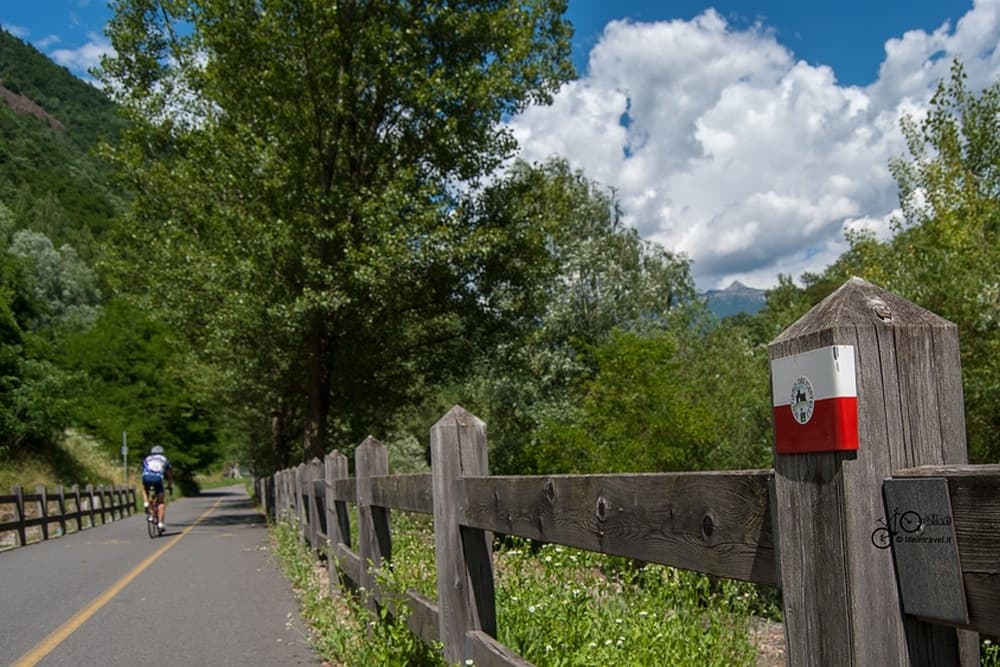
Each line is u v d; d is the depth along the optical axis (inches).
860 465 56.0
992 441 366.3
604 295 976.9
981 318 351.6
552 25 829.2
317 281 715.4
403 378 894.4
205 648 241.4
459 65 765.9
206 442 2278.5
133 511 1231.5
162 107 872.3
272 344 779.4
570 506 102.7
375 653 182.5
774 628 211.5
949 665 55.1
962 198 433.1
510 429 943.0
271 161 716.7
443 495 149.4
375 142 790.5
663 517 81.6
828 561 57.4
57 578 414.6
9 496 637.3
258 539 629.3
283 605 311.7
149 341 1939.0
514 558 205.9
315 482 380.5
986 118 440.8
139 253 868.6
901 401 57.0
